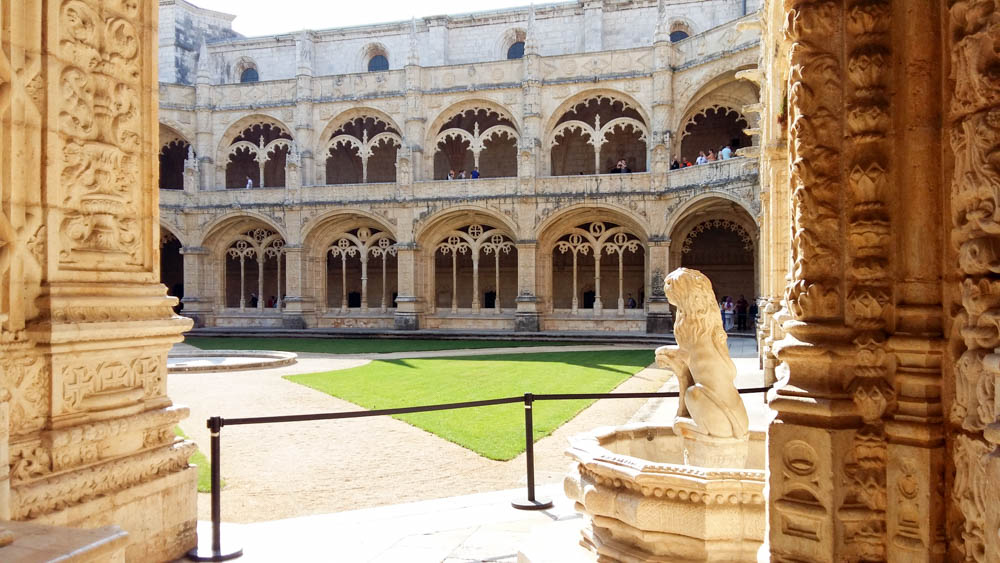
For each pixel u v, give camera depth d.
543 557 5.22
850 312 3.61
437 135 35.56
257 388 15.64
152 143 5.78
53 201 4.80
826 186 3.67
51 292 4.75
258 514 7.29
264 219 36.28
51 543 2.95
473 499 7.41
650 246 31.03
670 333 30.42
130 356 5.43
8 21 4.53
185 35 42.03
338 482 8.45
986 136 2.93
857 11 3.53
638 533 4.74
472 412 12.77
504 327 34.38
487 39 38.91
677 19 35.91
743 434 5.29
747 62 28.09
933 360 3.40
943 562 3.34
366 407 13.03
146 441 5.53
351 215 36.03
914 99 3.43
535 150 33.00
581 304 39.31
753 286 36.44
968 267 3.06
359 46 40.69
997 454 2.80
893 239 3.55
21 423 4.57
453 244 35.78
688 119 31.72
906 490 3.42
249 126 37.72
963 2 3.14
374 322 36.19
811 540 3.56
